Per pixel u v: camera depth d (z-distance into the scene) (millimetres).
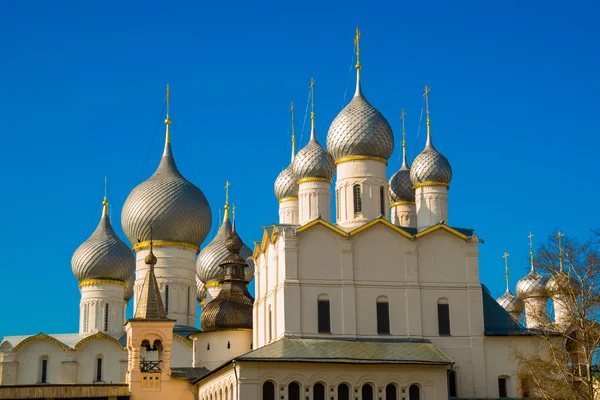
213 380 92688
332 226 92375
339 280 91500
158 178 132250
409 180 111125
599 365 86125
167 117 137125
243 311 110562
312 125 105125
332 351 86812
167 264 129000
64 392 96438
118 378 121188
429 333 92312
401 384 85500
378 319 91750
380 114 101000
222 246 138500
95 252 130875
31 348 120375
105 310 130500
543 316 92375
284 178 114938
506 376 92500
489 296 98500
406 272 93125
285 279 90562
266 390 83625
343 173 99562
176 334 123625
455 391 91750
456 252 94688
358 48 104438
